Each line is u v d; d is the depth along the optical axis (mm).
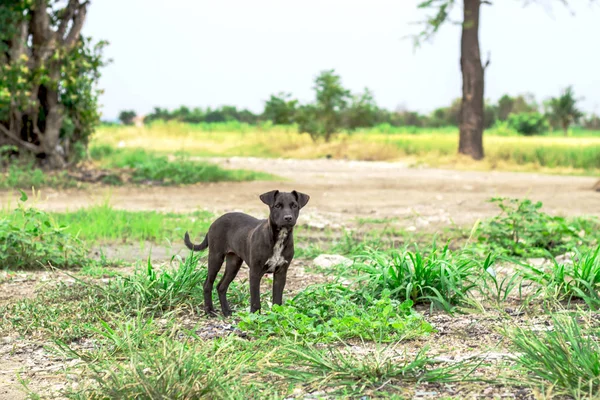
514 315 6969
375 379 4941
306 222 14422
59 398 4844
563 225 11133
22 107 23062
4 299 7836
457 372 5094
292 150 48594
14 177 20234
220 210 16047
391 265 7805
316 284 8320
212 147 50312
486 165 34531
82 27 24391
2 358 5855
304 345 5855
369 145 44469
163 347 5277
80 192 19391
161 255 10734
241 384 4840
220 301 7215
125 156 27906
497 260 9898
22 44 23531
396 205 17938
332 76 50594
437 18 35969
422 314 7113
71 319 6871
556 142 45375
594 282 7535
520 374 4977
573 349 5074
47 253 9789
